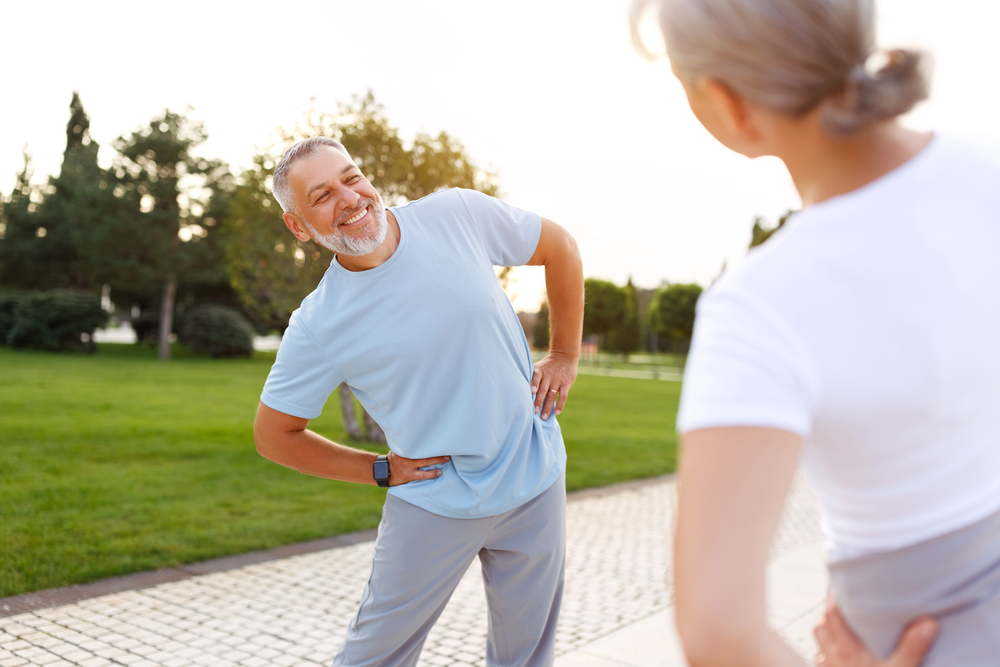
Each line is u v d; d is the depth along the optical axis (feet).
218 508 18.78
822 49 2.00
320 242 5.81
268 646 10.77
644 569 15.39
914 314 2.01
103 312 96.84
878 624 2.32
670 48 2.27
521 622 6.30
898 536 2.20
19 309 93.04
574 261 6.77
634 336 150.51
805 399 2.00
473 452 5.77
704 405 2.00
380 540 6.04
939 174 2.17
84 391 45.78
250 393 49.96
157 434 29.63
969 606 2.15
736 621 1.82
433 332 5.70
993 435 2.16
